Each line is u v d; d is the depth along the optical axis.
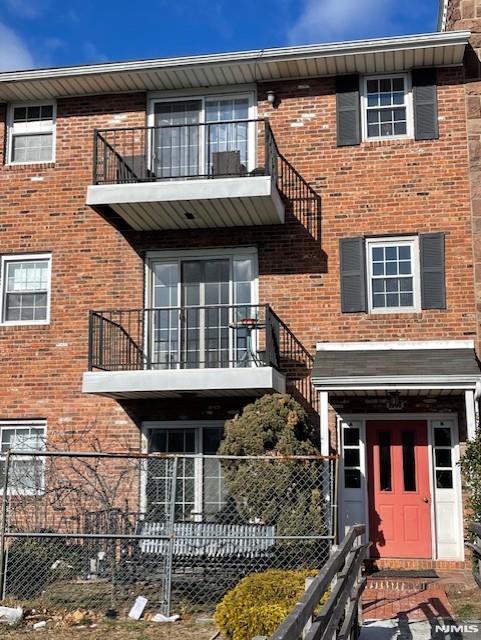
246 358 14.06
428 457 13.57
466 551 13.00
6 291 15.12
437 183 14.06
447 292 13.72
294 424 11.99
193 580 10.70
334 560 6.79
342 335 13.92
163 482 13.90
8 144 15.57
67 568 11.03
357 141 14.41
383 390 12.72
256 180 13.23
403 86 14.58
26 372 14.73
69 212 15.12
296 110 14.73
